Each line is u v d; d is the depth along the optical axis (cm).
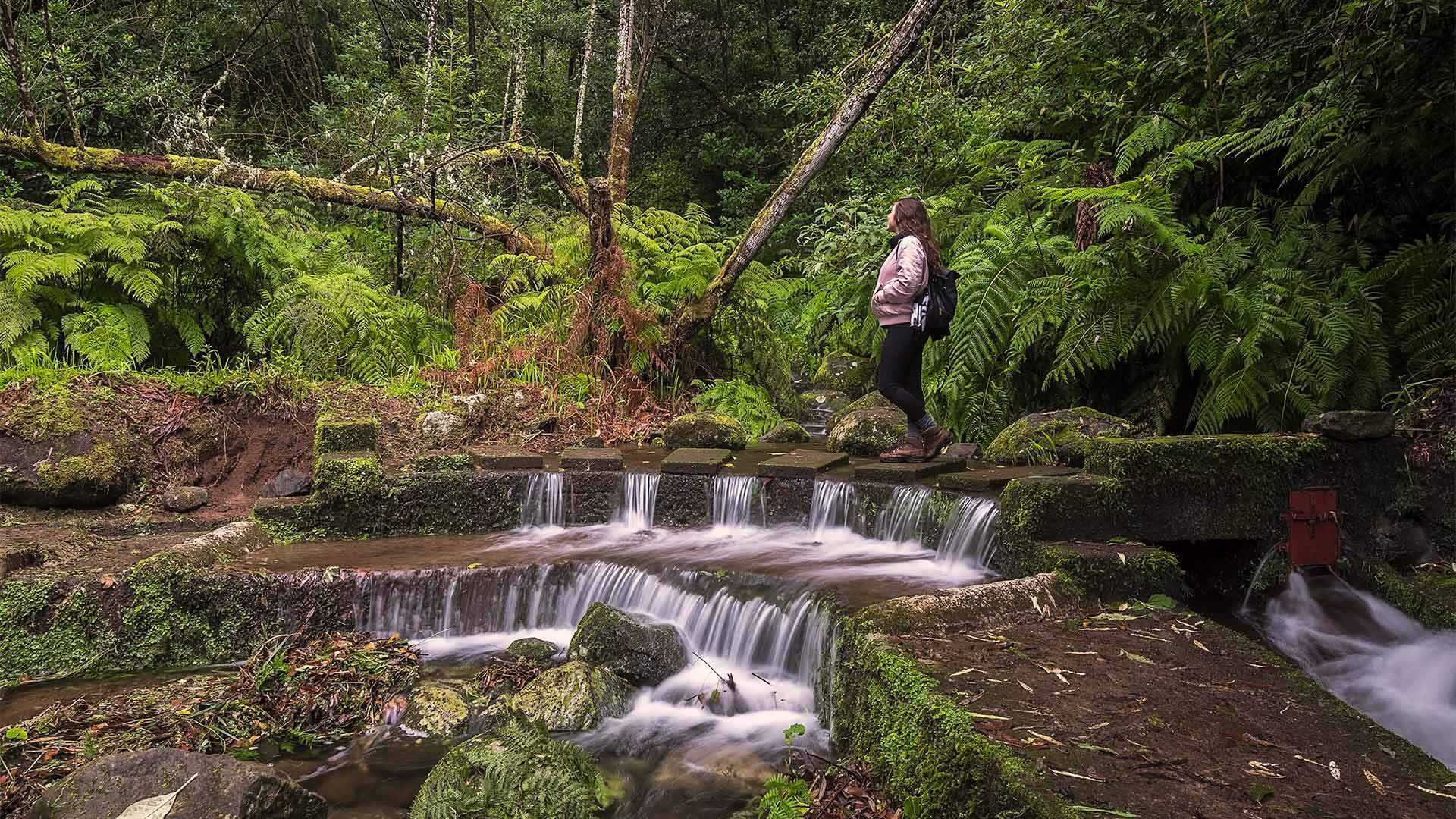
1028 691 298
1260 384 533
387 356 797
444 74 1201
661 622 469
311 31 1725
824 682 395
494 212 917
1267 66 625
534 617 502
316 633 485
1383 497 453
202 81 1509
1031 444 577
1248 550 454
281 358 744
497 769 301
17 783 332
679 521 598
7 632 455
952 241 779
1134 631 358
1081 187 679
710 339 883
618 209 880
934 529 507
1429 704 357
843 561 493
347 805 334
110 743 371
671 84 2123
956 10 1032
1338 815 224
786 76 1998
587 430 732
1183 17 676
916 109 928
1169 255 572
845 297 851
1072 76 768
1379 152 543
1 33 983
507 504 605
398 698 418
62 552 506
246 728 393
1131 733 267
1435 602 385
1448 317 503
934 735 277
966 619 364
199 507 598
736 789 341
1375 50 521
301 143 1316
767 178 2064
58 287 778
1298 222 577
